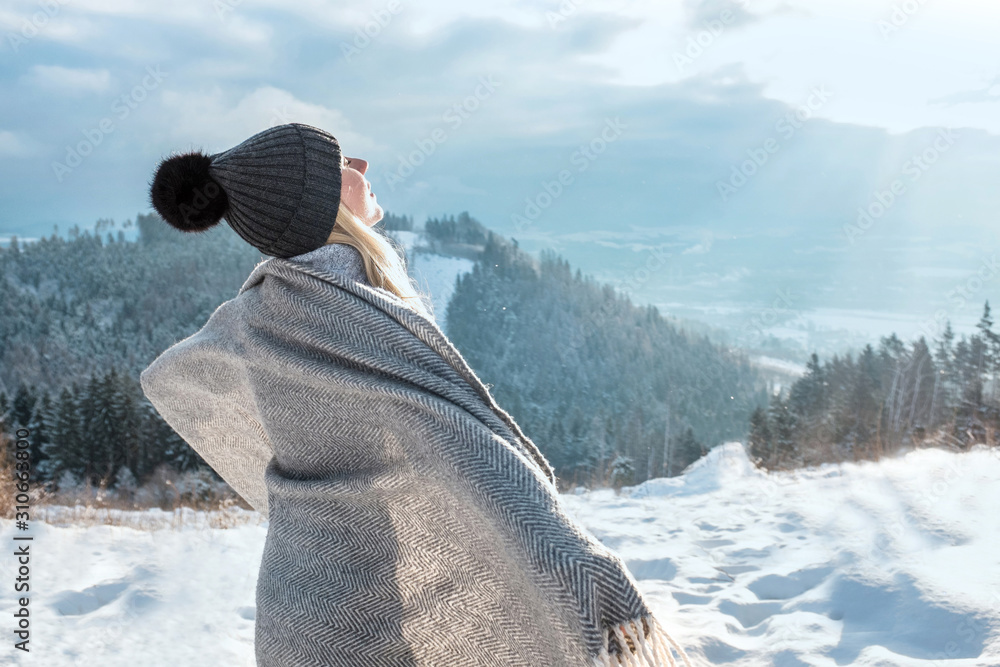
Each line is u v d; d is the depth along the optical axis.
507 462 1.00
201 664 2.87
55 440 42.09
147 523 5.93
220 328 1.36
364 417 1.09
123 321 99.62
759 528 4.54
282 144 1.22
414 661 1.11
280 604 1.17
